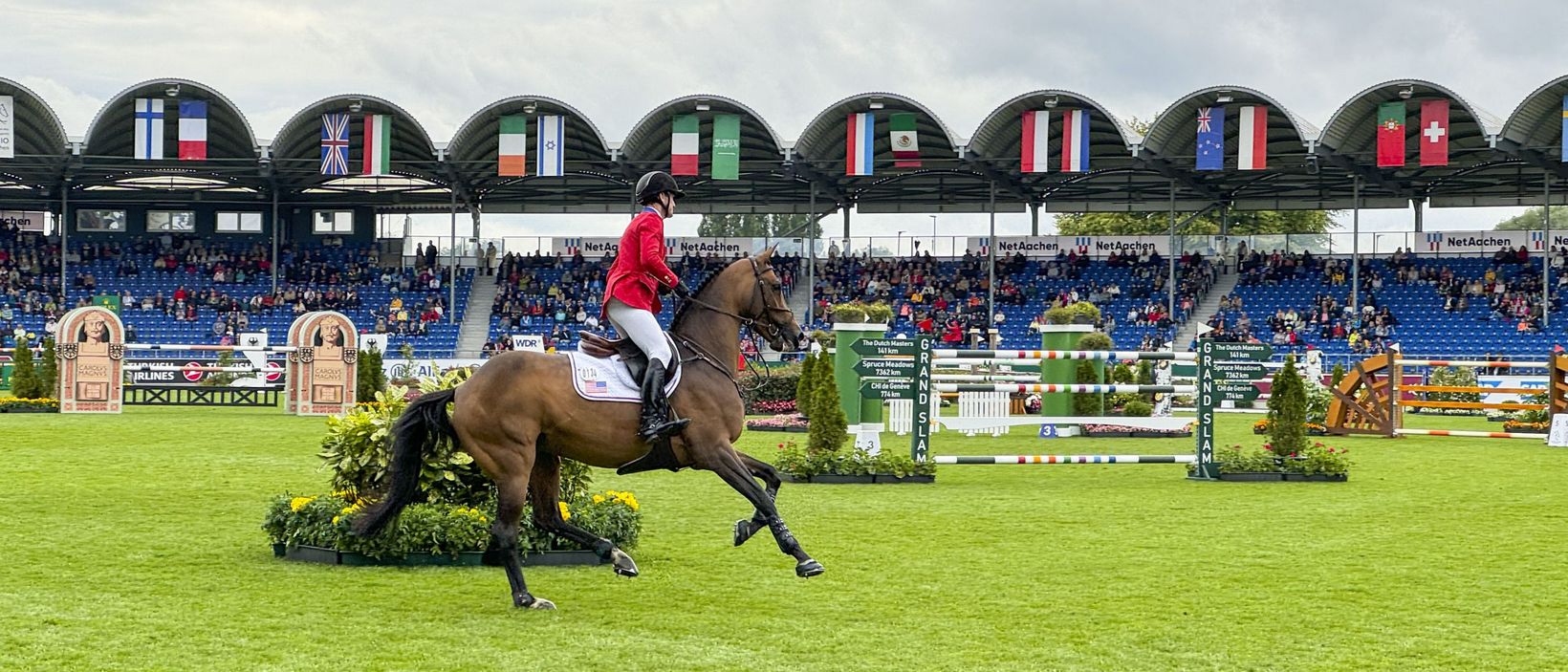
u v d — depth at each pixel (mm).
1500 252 48812
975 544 11703
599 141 45250
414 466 8867
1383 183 47531
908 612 8781
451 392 8938
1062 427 26562
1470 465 19859
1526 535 12297
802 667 7312
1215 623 8484
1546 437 24703
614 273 9211
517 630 8086
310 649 7555
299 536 10430
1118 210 53656
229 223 54531
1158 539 12031
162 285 51438
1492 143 40531
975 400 26719
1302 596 9344
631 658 7453
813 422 17234
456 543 10219
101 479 16266
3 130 41719
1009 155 47062
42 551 10859
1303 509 14344
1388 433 26250
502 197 54500
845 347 24906
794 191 53094
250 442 22234
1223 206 51562
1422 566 10602
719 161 43938
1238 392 17828
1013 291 51000
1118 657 7617
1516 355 43438
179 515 13062
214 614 8461
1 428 25078
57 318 48688
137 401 35406
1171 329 47094
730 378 9297
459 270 53562
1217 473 17703
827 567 10469
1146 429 27266
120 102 42812
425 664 7246
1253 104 41062
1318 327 46156
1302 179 49906
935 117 43938
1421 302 47094
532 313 50156
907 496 15453
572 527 9328
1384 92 39750
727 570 10281
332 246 54562
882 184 50938
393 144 47094
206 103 42938
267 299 50344
